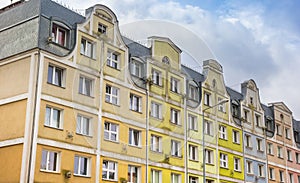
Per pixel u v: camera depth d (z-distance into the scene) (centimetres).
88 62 2517
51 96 2302
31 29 2380
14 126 2250
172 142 2447
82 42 2547
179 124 2395
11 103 2308
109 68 2612
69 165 2320
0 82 2395
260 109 4125
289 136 4481
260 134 4038
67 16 2542
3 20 2616
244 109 3903
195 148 3153
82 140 2420
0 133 2297
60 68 2400
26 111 2223
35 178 2134
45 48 2331
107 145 2544
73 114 2397
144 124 2514
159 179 2808
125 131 2603
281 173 4222
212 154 3356
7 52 2445
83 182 2375
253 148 3894
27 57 2325
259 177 3862
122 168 2600
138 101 2553
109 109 2588
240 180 3606
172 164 2909
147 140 2505
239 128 3766
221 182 3381
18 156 2175
